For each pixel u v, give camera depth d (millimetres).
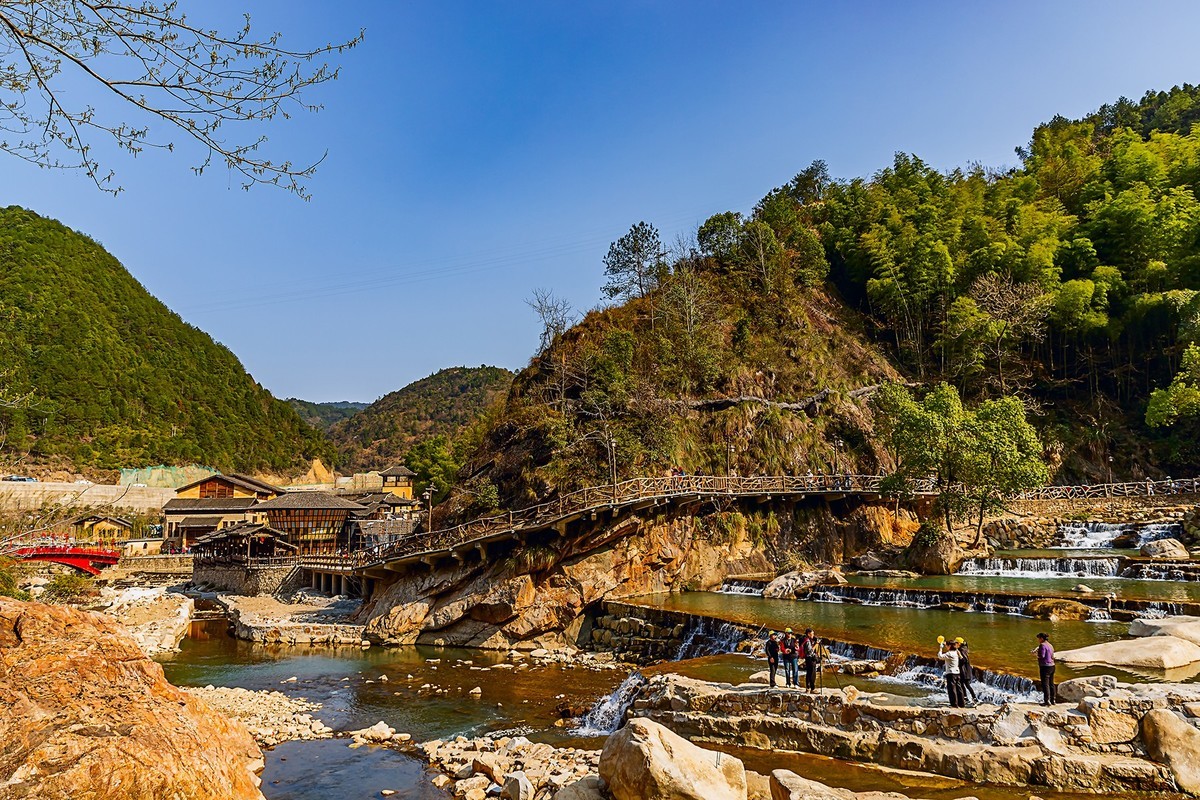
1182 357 57844
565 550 42938
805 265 82812
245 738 11055
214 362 179875
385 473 123688
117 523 92188
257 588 68000
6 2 6984
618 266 79875
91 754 6234
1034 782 17219
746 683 24547
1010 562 42000
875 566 48281
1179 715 17594
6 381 19078
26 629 7312
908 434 48719
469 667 37469
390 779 21516
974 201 86375
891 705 20328
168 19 7266
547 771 20516
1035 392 72062
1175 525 44719
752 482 54438
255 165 8031
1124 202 69938
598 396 55594
